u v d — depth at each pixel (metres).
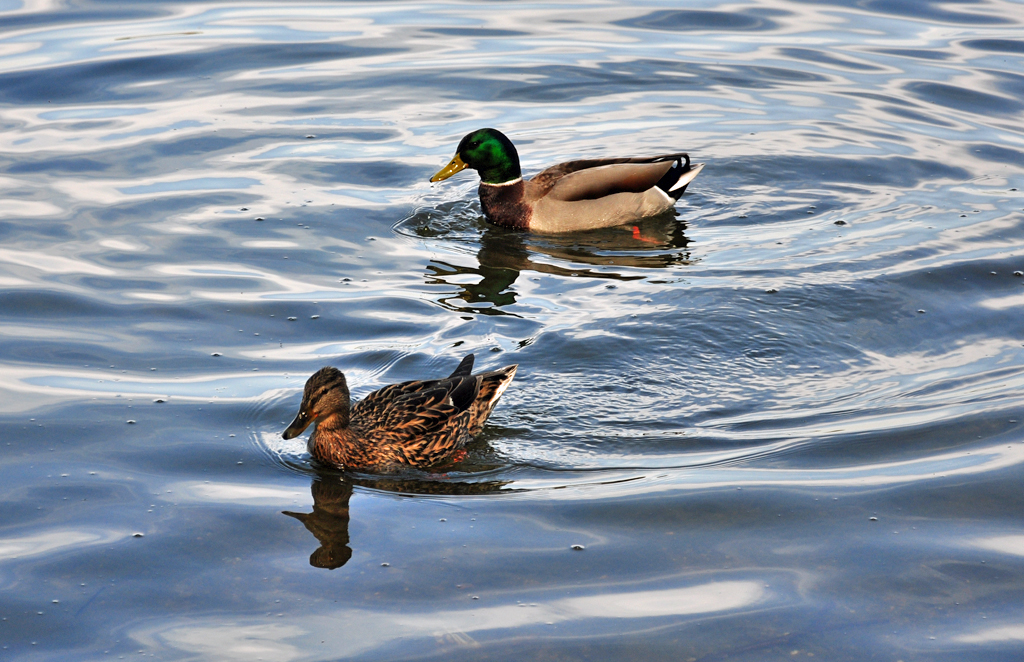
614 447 11.43
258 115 21.23
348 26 26.38
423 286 15.23
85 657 8.16
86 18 26.23
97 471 10.62
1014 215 17.33
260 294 14.63
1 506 9.98
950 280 15.10
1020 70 23.55
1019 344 13.41
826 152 20.09
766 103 22.31
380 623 8.59
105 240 16.12
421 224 17.58
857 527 9.88
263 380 12.43
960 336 13.67
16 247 15.75
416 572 9.25
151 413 11.69
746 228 17.50
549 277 15.73
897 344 13.54
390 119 21.39
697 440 11.52
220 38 25.14
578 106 22.30
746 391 12.50
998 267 15.45
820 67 24.05
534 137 20.86
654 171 18.09
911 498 10.30
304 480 10.85
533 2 28.39
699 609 8.78
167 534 9.70
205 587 9.02
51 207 17.19
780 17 27.19
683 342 13.52
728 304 14.47
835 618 8.66
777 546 9.61
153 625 8.54
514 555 9.50
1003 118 21.36
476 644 8.34
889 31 26.19
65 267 15.18
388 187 18.75
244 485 10.60
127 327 13.57
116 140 19.89
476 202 18.95
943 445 11.21
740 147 20.34
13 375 12.34
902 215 17.58
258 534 9.78
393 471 11.11
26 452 10.88
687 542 9.68
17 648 8.25
